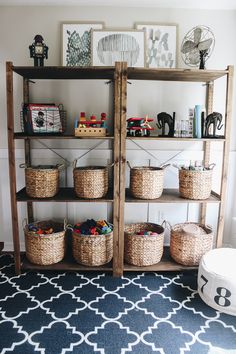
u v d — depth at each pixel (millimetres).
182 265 2506
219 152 2785
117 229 2383
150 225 2775
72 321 1921
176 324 1908
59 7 2574
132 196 2471
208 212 2887
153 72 2271
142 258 2447
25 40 2604
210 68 2674
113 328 1865
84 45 2598
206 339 1784
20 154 2744
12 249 2904
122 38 2586
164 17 2609
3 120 2699
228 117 2281
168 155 2777
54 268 2432
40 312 2004
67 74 2428
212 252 2348
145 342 1756
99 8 2580
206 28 2627
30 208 2771
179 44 2635
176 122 2484
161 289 2297
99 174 2369
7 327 1860
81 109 2688
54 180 2418
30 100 2666
